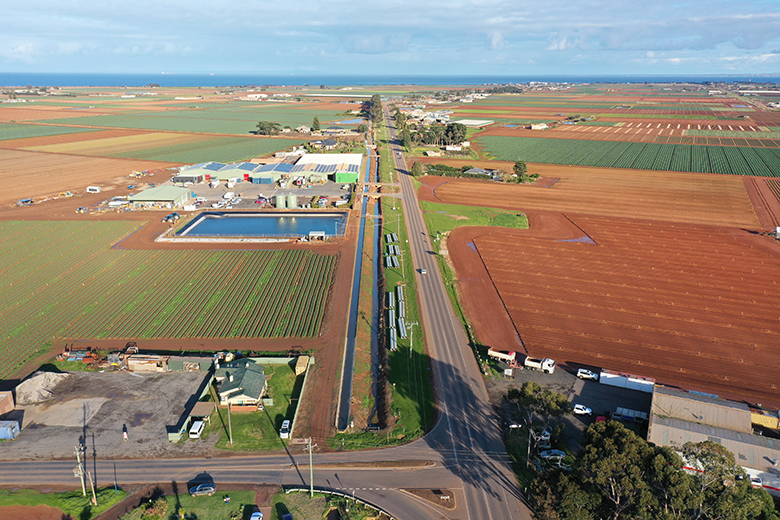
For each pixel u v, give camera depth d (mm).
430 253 105438
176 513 43312
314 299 84188
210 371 63969
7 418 55688
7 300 83312
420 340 71750
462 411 57062
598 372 63969
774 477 43969
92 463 49281
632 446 38312
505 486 46656
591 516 38719
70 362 66000
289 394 60562
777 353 68375
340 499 44906
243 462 49719
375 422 56938
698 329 74375
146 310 80125
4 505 44281
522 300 83875
